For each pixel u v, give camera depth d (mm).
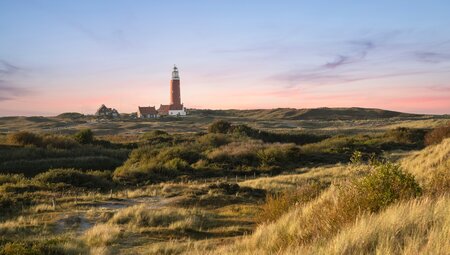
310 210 10008
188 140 59375
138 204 23047
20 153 44312
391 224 6090
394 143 52594
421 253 4871
